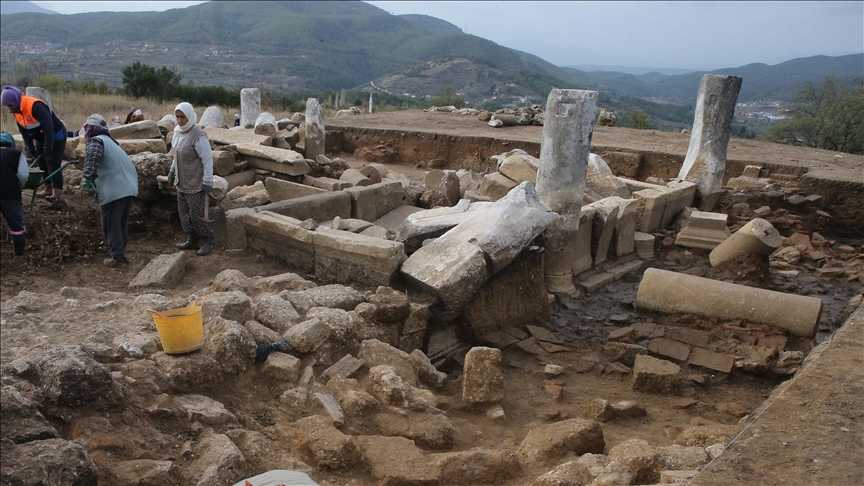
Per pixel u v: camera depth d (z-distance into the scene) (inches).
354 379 165.8
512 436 164.9
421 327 220.8
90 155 244.1
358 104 1857.8
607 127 775.1
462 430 161.6
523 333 251.3
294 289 217.5
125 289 241.0
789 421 120.0
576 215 286.0
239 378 151.6
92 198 337.4
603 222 321.4
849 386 132.6
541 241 274.5
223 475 110.0
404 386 158.7
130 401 126.0
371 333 197.6
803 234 391.2
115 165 252.1
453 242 241.9
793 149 596.7
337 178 453.1
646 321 264.7
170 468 109.0
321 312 186.5
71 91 1051.9
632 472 126.0
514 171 413.1
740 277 317.4
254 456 122.1
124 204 258.2
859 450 110.1
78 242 286.8
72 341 156.7
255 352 157.2
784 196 431.8
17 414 105.8
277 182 392.8
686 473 122.3
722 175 425.1
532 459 140.6
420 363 190.2
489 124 753.6
